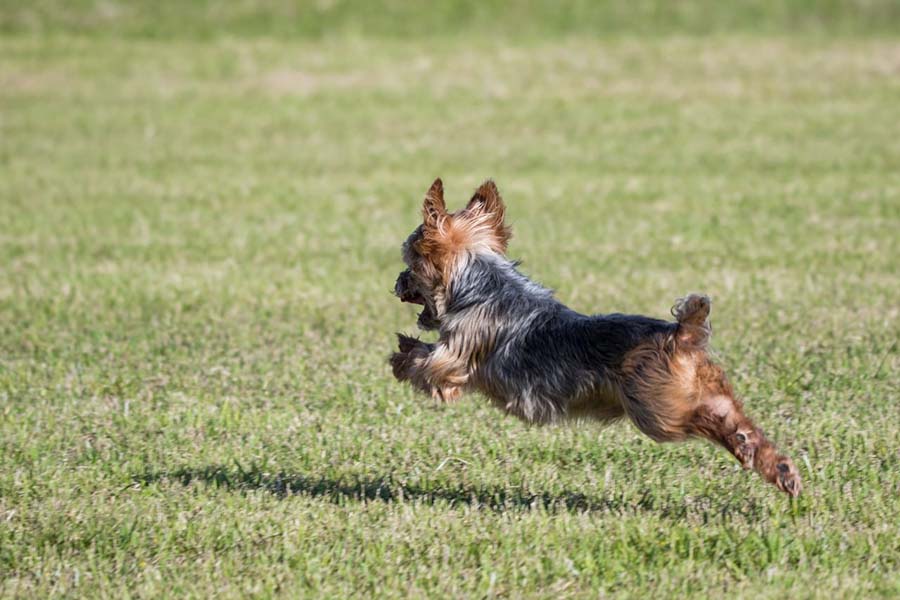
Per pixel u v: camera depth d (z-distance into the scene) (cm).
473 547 759
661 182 2258
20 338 1344
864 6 3797
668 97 3064
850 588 686
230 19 3819
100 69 3416
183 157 2581
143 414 1062
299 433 1006
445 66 3400
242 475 912
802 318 1355
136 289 1570
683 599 688
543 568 728
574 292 1504
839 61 3344
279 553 760
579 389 785
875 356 1193
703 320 741
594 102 3038
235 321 1409
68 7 3881
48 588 718
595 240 1816
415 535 782
